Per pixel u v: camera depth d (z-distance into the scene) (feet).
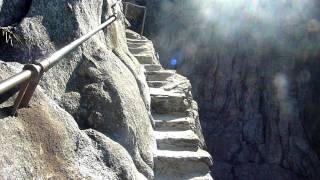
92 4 20.84
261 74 100.48
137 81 22.16
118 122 15.66
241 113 98.73
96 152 12.97
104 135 14.14
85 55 16.90
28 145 10.21
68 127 12.39
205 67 104.22
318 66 98.27
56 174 10.60
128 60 23.52
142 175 15.19
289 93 98.22
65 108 14.79
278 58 100.53
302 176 88.94
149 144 18.16
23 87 9.95
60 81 15.39
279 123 95.91
